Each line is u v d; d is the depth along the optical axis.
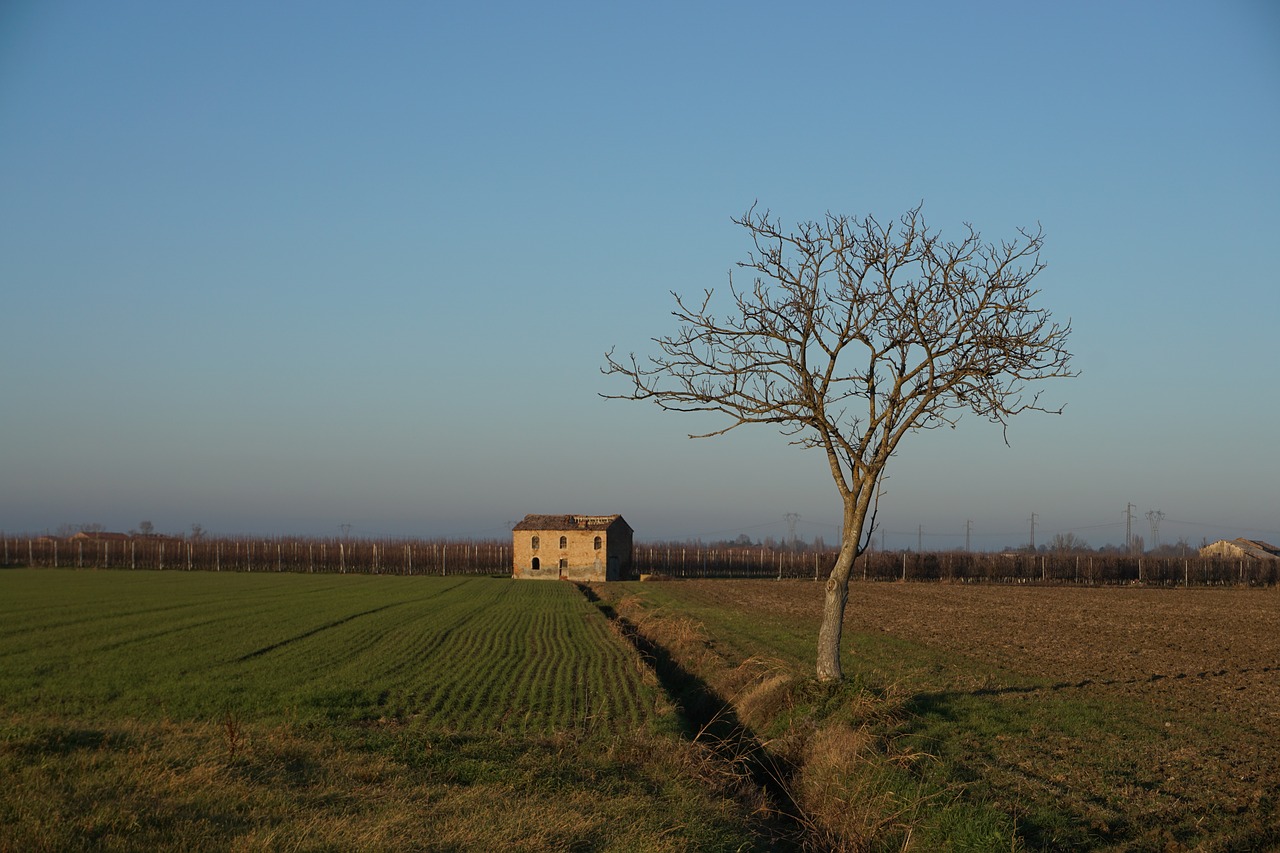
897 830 13.84
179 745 15.49
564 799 13.65
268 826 10.77
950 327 19.66
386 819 11.54
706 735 21.88
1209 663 32.75
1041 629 45.62
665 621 45.97
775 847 14.14
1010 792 15.07
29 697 24.73
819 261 20.30
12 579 82.62
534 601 64.06
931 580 105.62
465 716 22.42
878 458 20.64
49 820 10.27
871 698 20.11
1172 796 14.98
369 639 39.56
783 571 115.44
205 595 64.56
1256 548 139.62
